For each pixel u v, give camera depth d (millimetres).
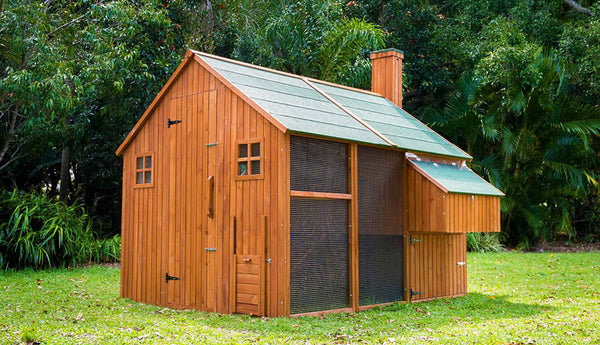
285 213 8445
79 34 15977
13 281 12508
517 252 20047
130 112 18266
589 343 6965
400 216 10430
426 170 10508
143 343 6805
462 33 23812
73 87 16781
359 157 9703
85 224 19188
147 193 10570
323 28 18734
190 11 19219
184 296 9750
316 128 9023
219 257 9266
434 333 7484
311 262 8797
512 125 21375
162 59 17156
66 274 13773
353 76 18312
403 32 23547
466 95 21375
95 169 21516
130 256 10781
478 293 11789
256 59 20484
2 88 13969
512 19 23703
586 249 21281
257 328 7703
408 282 10414
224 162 9336
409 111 25406
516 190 20859
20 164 21219
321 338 7176
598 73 20656
